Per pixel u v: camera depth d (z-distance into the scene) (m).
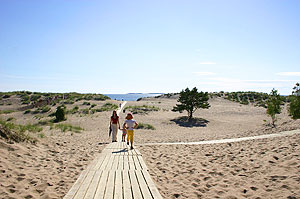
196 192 4.61
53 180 4.99
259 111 40.62
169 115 35.09
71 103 42.88
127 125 8.98
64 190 4.46
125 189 4.28
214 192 4.60
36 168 5.66
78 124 24.67
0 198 3.83
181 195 4.46
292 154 6.05
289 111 18.38
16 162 5.77
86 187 4.35
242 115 37.28
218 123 29.39
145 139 14.55
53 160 6.68
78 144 10.38
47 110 35.25
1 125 7.61
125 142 11.10
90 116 31.08
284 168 5.24
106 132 18.81
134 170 5.60
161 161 7.36
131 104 47.06
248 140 10.84
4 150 6.23
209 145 10.58
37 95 51.44
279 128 13.98
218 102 55.97
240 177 5.32
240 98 61.19
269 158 6.25
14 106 41.53
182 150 9.44
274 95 23.06
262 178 5.00
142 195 4.00
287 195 3.99
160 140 13.89
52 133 14.78
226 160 7.01
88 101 46.31
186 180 5.38
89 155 7.75
